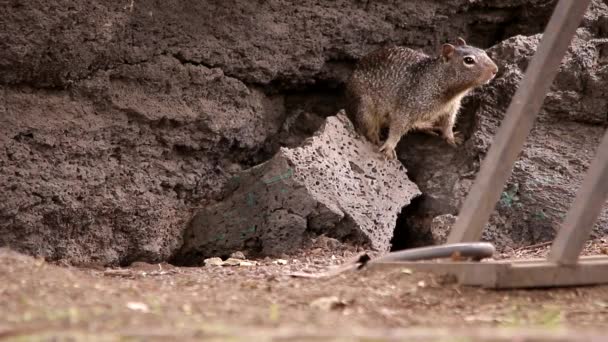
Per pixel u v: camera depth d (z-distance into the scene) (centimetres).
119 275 1166
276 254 1402
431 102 1505
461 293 915
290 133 1577
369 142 1527
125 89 1379
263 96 1533
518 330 647
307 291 912
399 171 1509
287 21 1506
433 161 1548
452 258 954
